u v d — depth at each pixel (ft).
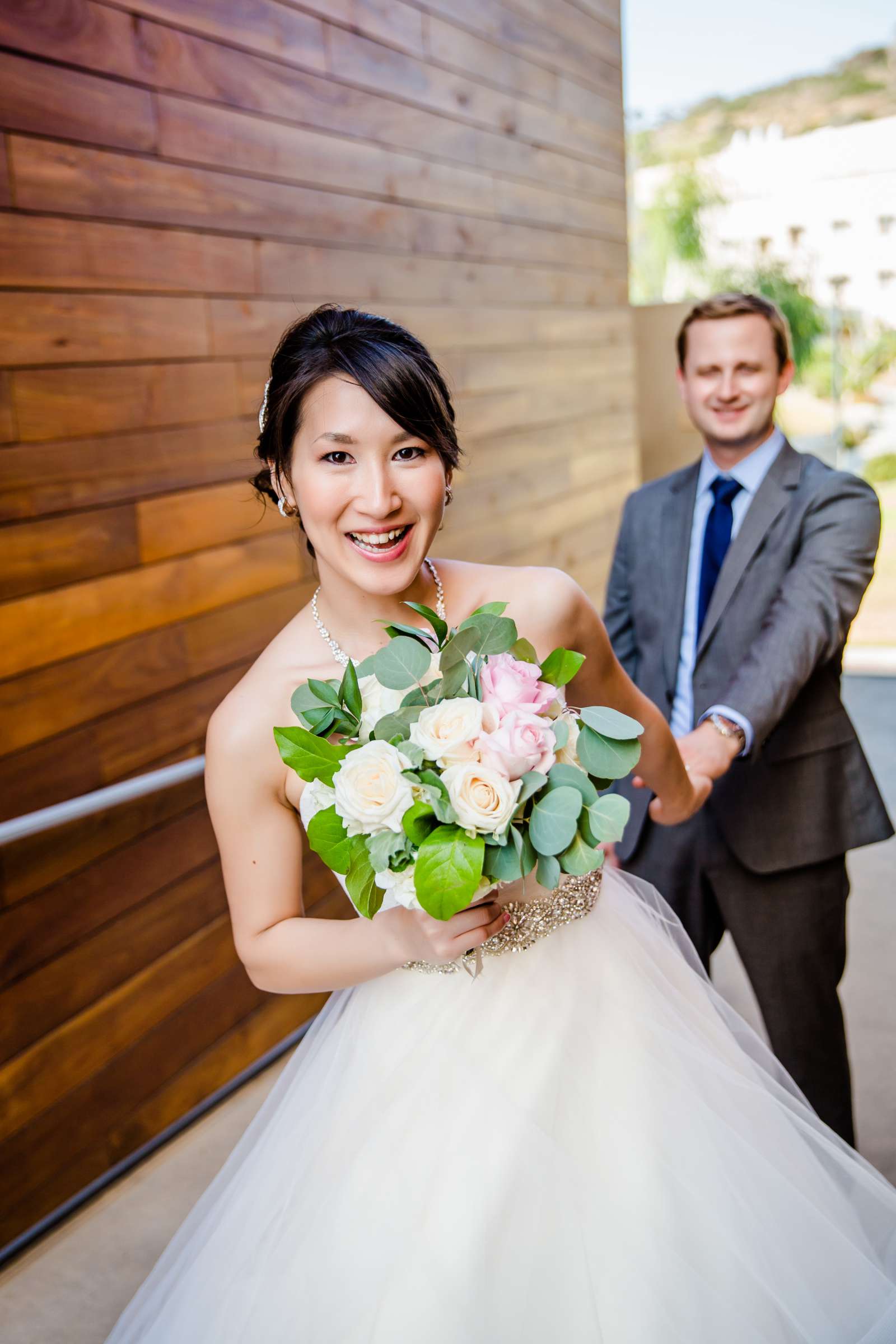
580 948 4.49
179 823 8.16
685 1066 4.46
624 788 7.43
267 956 4.27
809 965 7.23
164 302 7.70
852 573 6.85
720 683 7.23
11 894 6.88
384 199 10.02
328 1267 3.99
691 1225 4.04
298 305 8.97
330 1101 4.40
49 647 7.01
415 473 3.99
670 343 17.83
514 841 3.38
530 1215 3.93
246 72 8.31
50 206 6.84
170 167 7.68
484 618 3.62
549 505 13.55
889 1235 4.80
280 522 8.93
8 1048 6.92
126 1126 7.84
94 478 7.25
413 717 3.51
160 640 7.83
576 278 14.11
